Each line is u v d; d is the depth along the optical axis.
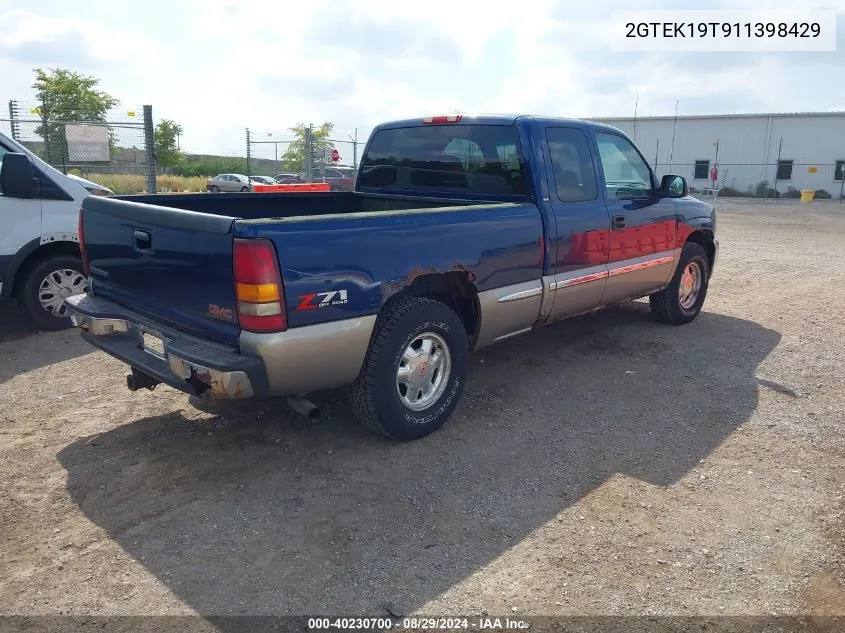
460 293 4.49
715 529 3.33
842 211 27.59
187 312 3.69
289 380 3.49
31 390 5.10
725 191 38.72
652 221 6.01
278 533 3.28
